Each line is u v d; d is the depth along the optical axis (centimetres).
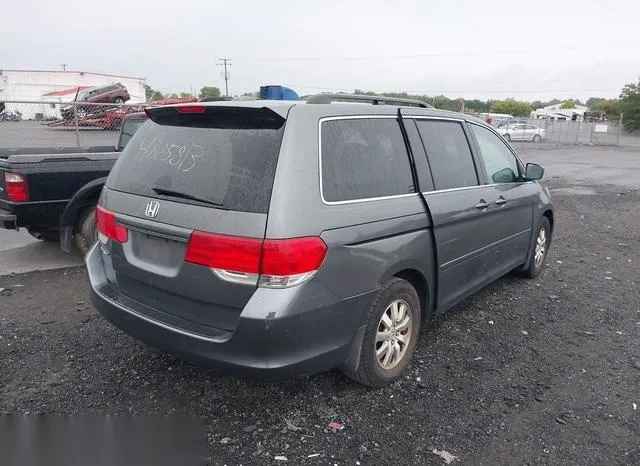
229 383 369
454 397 360
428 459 296
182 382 370
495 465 293
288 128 303
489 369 400
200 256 296
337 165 321
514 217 521
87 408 339
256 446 305
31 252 694
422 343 441
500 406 351
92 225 627
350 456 297
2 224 574
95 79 4991
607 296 570
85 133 1261
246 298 287
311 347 299
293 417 332
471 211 429
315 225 295
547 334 467
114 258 356
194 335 300
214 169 310
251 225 284
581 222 992
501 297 555
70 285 569
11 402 344
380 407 345
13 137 1211
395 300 357
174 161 331
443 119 438
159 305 330
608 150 3338
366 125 354
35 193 579
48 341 431
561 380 387
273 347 283
